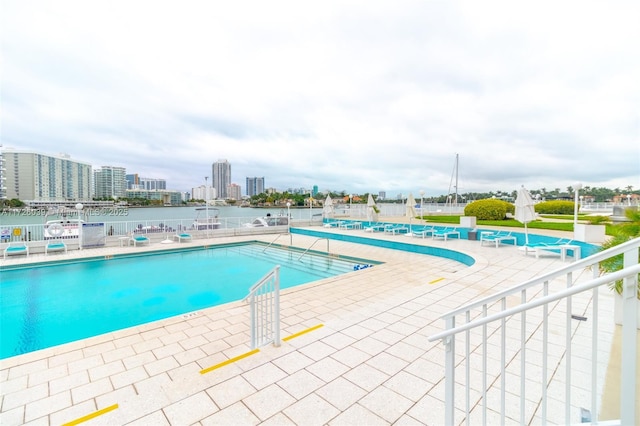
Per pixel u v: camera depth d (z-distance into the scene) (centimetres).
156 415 245
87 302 684
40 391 287
